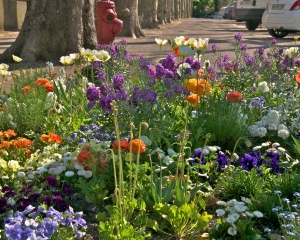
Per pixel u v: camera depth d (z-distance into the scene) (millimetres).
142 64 5391
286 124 5621
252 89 6762
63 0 11477
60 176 4164
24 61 11422
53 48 11609
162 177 3961
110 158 4148
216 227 3326
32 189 3646
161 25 35531
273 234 3414
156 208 3406
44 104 5812
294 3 19188
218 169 4305
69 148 4773
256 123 5531
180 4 62938
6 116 5508
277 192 3486
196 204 3568
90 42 12055
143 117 4484
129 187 3727
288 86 6930
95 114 5273
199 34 24953
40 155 4301
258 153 4504
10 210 3275
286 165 4430
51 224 2773
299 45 16766
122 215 3264
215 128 5180
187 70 5414
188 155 4688
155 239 3363
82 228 3281
